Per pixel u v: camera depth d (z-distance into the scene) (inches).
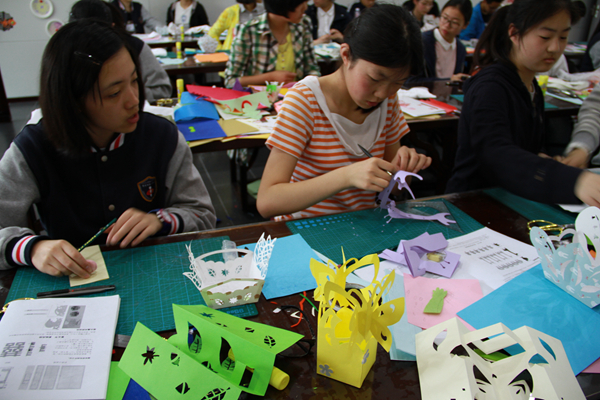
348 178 39.9
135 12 193.5
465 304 28.4
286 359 23.8
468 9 114.5
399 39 35.0
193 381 20.9
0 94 156.3
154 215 39.3
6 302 28.3
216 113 77.9
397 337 25.3
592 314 27.2
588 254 27.0
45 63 33.4
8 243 32.0
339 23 198.5
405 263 32.8
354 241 36.6
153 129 44.8
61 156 39.6
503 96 49.2
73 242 42.3
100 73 33.5
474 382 20.1
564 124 102.5
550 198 39.3
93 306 27.1
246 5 171.6
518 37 48.6
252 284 28.0
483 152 47.1
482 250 35.1
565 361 22.0
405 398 21.4
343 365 21.9
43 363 22.7
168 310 27.8
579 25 242.4
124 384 22.2
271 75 98.0
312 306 28.4
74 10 71.9
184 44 162.7
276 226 39.1
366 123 46.6
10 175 37.6
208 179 118.0
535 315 27.1
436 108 84.7
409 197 102.7
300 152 45.0
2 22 174.7
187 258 33.8
